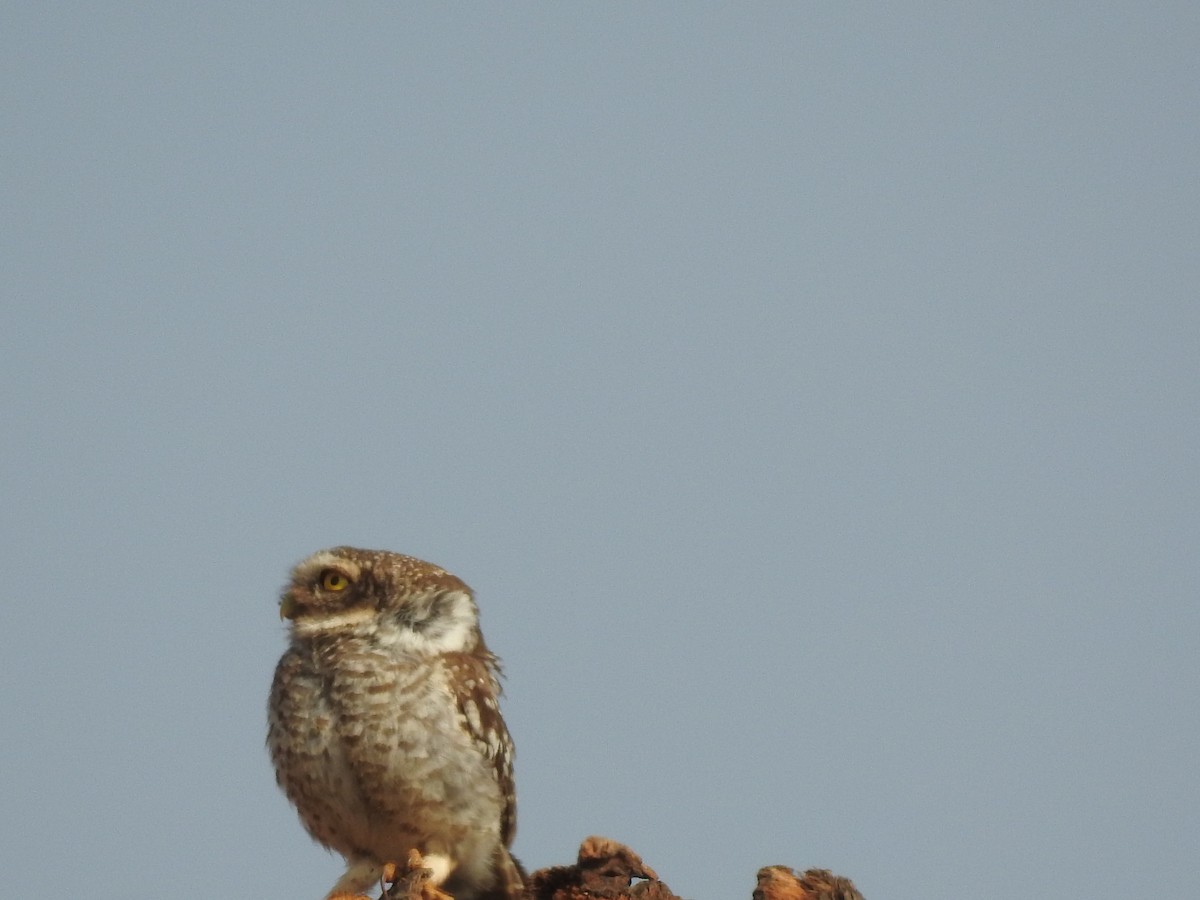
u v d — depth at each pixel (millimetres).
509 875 13094
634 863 11477
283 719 12828
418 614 12984
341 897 12047
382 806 12680
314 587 13211
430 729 12570
